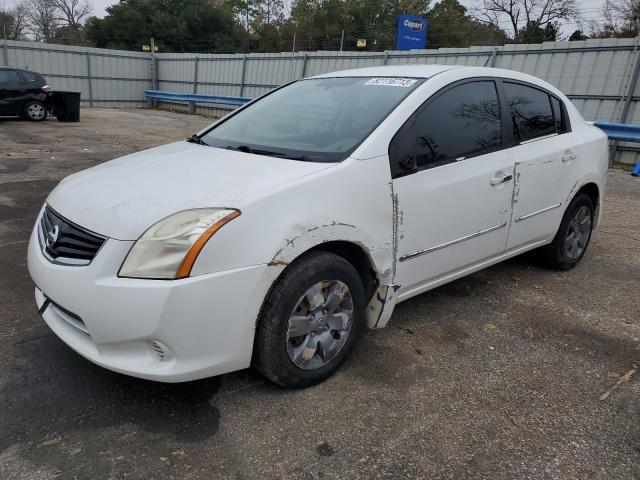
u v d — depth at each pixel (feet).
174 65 82.94
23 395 8.32
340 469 7.10
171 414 8.05
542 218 13.11
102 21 138.21
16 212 18.72
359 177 8.82
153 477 6.82
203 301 7.25
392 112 9.78
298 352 8.48
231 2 170.19
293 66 63.46
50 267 7.95
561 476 7.13
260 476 6.92
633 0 103.24
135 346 7.45
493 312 12.16
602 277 14.70
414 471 7.13
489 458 7.42
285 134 10.50
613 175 31.19
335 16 152.05
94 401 8.27
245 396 8.57
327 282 8.55
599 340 10.99
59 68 77.25
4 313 10.96
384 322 9.77
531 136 12.56
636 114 35.45
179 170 9.05
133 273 7.23
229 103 67.97
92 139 41.22
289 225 7.86
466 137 10.84
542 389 9.14
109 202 8.05
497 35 131.95
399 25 78.28
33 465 6.91
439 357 10.05
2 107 50.11
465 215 10.70
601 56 36.60
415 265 10.03
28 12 164.35
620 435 7.99
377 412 8.32
